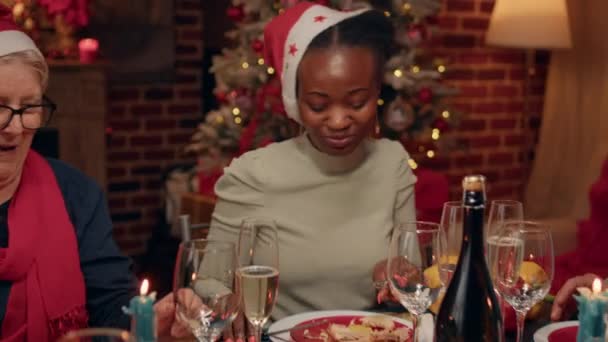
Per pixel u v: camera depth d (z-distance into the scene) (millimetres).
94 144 4367
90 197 1649
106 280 1593
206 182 3691
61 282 1538
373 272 1642
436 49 4258
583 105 4336
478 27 4391
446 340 1160
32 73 1454
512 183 4633
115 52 4625
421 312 1260
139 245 4844
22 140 1479
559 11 3914
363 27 1613
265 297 1238
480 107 4465
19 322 1513
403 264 1233
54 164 1658
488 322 1148
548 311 1604
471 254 1157
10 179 1521
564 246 3176
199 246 1224
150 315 994
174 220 4469
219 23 4957
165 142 4871
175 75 4836
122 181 4762
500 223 1465
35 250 1523
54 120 4254
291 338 1365
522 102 4598
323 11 1653
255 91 3377
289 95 1687
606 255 2289
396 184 1817
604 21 4223
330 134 1651
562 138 4438
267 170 1765
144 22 4676
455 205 1458
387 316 1447
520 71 4559
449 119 3545
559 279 2223
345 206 1764
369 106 1646
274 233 1331
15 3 1554
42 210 1564
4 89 1413
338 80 1599
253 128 3320
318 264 1724
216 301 1154
